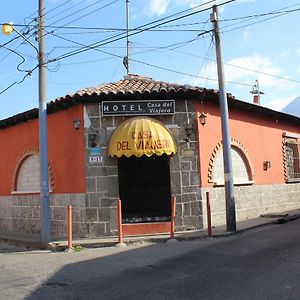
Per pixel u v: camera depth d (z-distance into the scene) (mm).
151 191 16125
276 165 20891
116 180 15000
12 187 18984
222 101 14617
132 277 8891
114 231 14859
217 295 7191
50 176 16516
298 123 23500
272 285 7633
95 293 7824
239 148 18203
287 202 21453
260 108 18938
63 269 10180
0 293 8203
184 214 15164
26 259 12156
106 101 15102
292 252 10586
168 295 7375
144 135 14516
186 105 15539
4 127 19531
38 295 7922
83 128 15227
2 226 19625
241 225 15641
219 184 16297
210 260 10195
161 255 11195
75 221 15383
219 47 14695
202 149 15719
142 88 15477
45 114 14602
